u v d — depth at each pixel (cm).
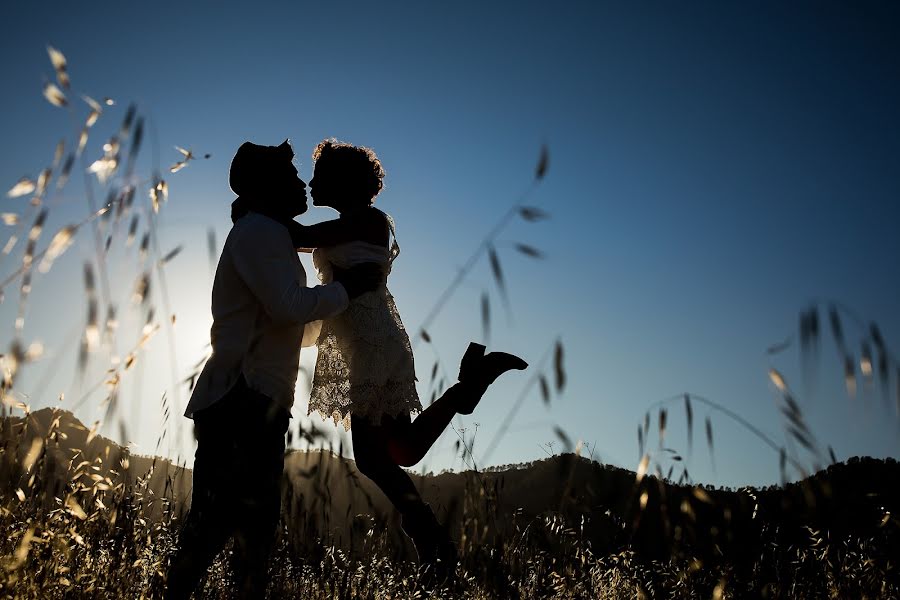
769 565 264
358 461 365
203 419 299
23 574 213
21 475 209
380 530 245
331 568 235
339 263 378
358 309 372
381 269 359
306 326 378
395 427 375
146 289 188
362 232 380
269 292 304
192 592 271
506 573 238
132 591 251
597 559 261
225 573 284
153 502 261
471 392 385
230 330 309
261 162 339
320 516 231
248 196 338
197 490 288
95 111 188
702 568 253
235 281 316
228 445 295
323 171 399
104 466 232
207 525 273
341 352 375
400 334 381
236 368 302
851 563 287
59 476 218
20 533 218
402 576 269
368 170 399
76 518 234
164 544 270
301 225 364
